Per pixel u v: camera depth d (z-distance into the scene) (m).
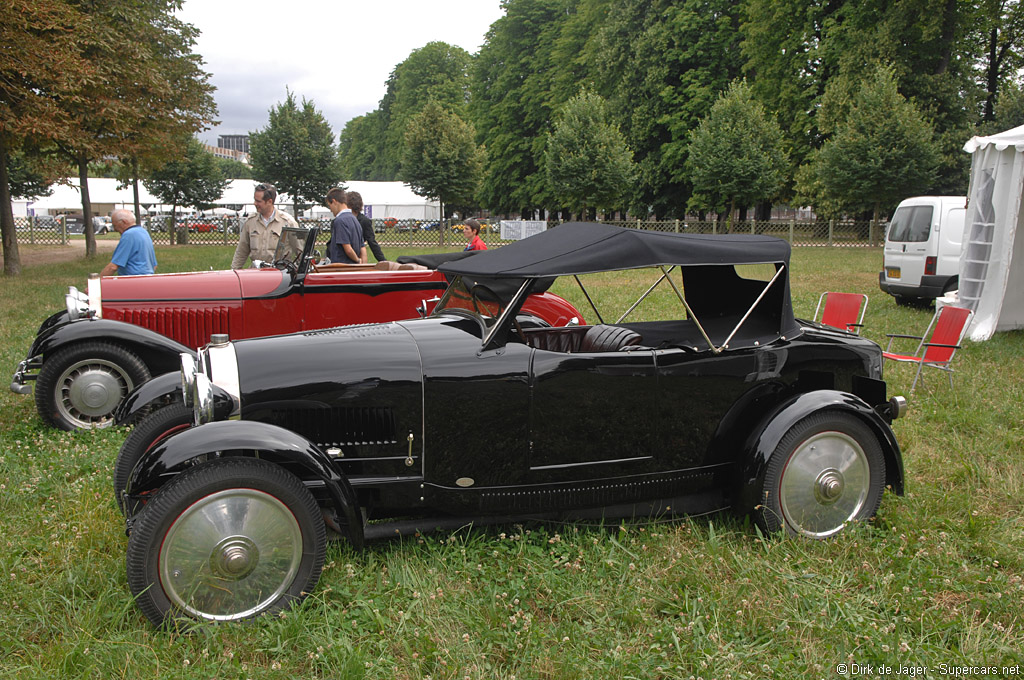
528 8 45.00
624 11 36.50
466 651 2.71
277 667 2.59
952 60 29.75
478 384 3.32
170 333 5.92
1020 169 8.59
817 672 2.60
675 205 38.09
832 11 32.09
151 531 2.71
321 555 2.99
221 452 3.18
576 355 3.44
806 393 3.66
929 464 4.69
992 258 8.96
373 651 2.75
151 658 2.62
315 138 38.09
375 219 45.16
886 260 12.05
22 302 12.12
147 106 18.89
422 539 3.46
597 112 32.03
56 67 14.16
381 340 3.43
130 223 7.05
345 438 3.30
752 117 30.12
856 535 3.55
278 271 6.24
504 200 47.06
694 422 3.65
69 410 5.38
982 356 7.92
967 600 3.09
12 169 31.64
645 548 3.48
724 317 4.18
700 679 2.54
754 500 3.55
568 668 2.57
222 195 37.84
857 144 27.00
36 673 2.50
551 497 3.52
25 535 3.58
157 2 20.05
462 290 4.02
